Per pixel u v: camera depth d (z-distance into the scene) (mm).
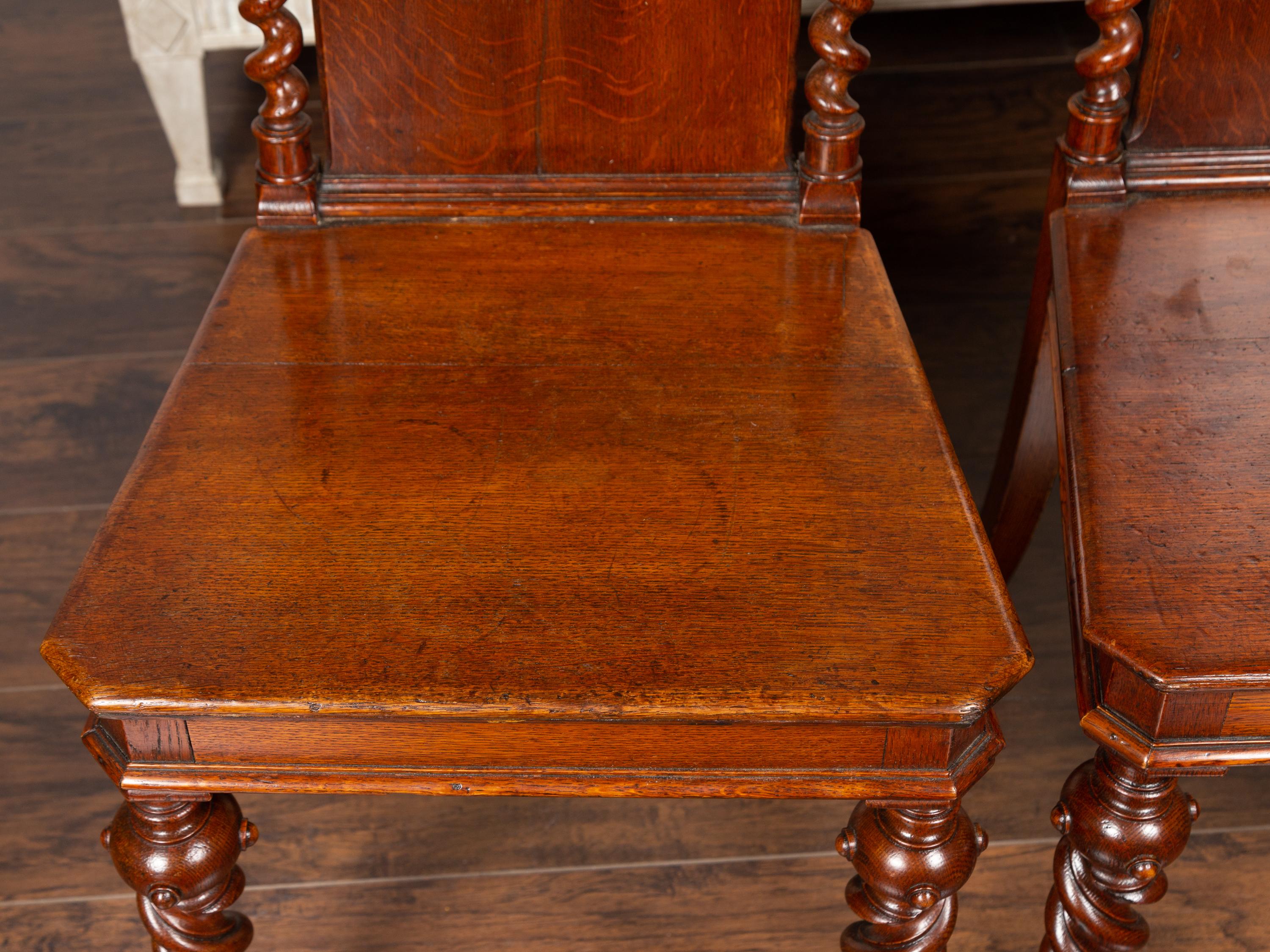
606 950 1178
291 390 926
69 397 1728
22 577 1506
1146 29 1039
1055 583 1502
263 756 791
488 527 826
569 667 744
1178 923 1189
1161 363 926
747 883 1232
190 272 1914
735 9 1017
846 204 1078
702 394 924
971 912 1206
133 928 1190
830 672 744
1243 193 1089
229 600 779
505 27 1022
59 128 2188
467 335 975
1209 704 761
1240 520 815
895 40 2299
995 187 2012
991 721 826
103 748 801
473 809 1297
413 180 1092
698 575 797
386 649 752
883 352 964
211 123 2180
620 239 1078
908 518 836
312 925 1197
